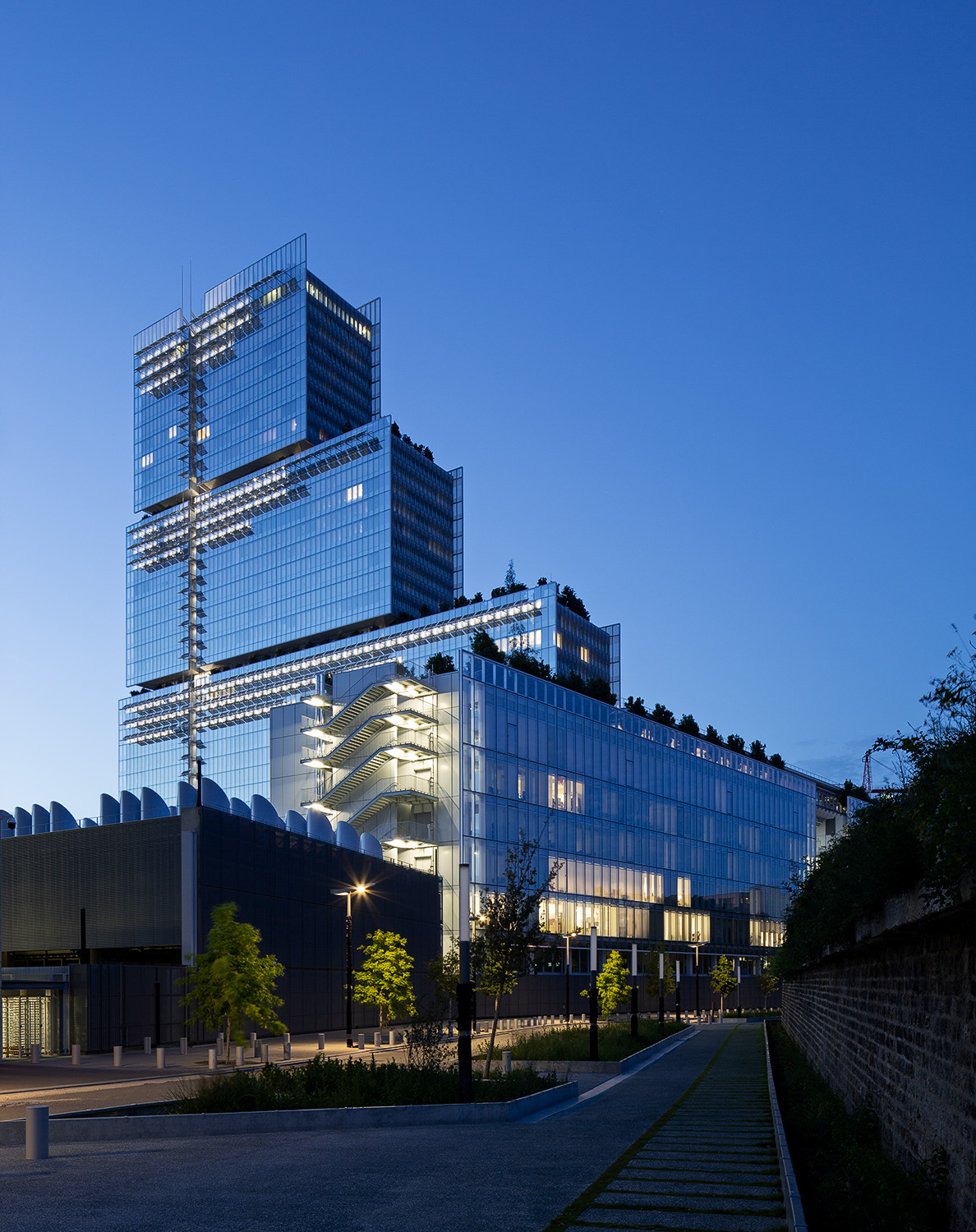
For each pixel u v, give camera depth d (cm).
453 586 18838
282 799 9775
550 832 9419
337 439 18112
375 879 7112
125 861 5725
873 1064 1811
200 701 18850
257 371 19788
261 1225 1109
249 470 19950
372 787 9025
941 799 1026
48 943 6038
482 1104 2256
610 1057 3950
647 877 10731
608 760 10444
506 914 3638
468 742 8638
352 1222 1120
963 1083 1136
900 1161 1464
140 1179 1440
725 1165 1516
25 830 6794
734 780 12875
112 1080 3198
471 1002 2425
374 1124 2184
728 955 12000
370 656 16688
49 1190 1345
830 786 16550
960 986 1161
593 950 3931
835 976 2570
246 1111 2158
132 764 19750
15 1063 4019
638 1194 1270
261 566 18938
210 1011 3834
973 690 1019
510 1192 1311
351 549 17662
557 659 14750
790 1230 1044
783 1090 2811
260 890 5775
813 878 2838
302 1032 5994
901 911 1361
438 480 18788
